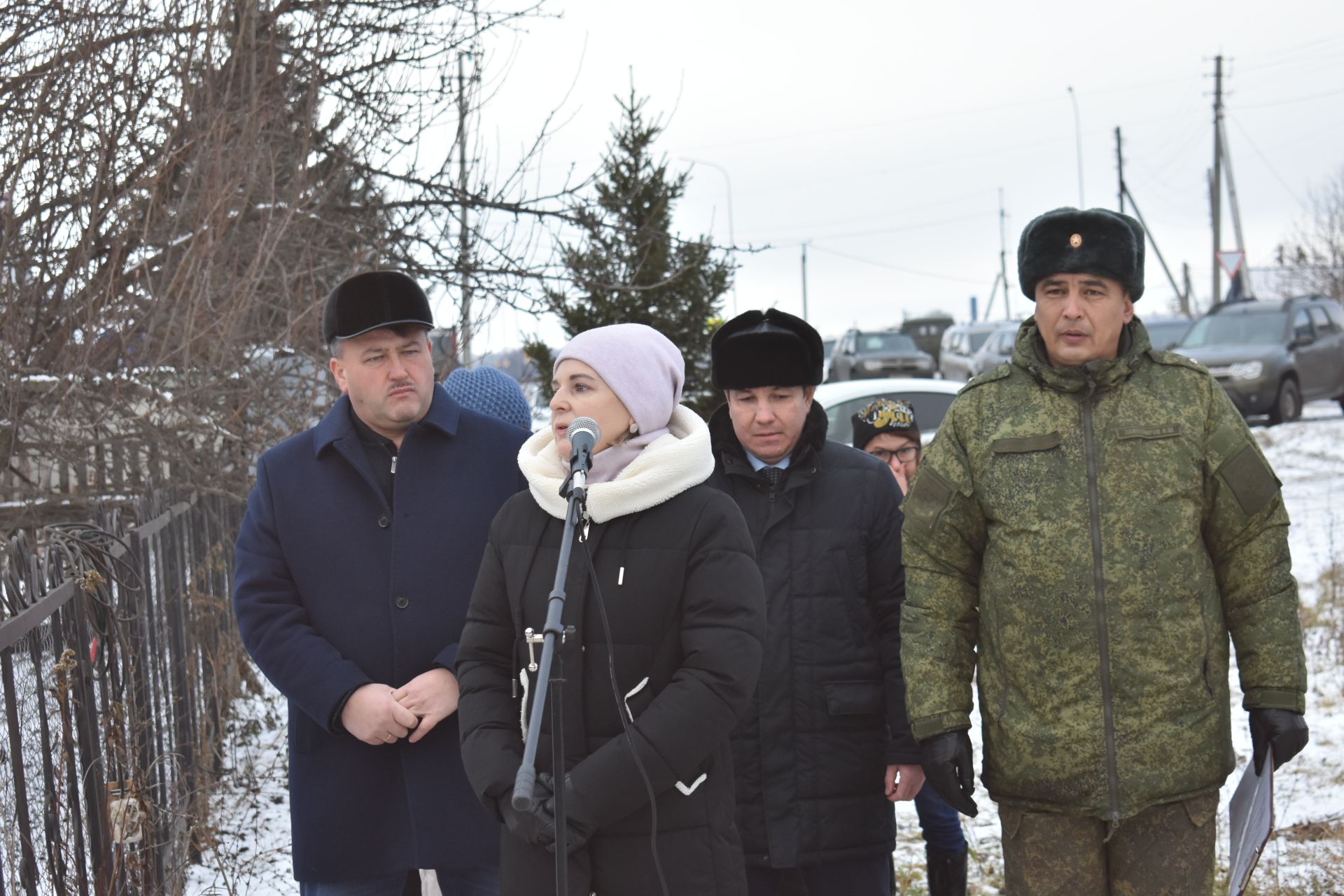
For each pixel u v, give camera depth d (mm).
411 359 3340
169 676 4926
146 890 3977
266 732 6805
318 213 8109
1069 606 3004
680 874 2695
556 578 2553
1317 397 20109
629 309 11016
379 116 8484
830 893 3461
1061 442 3057
